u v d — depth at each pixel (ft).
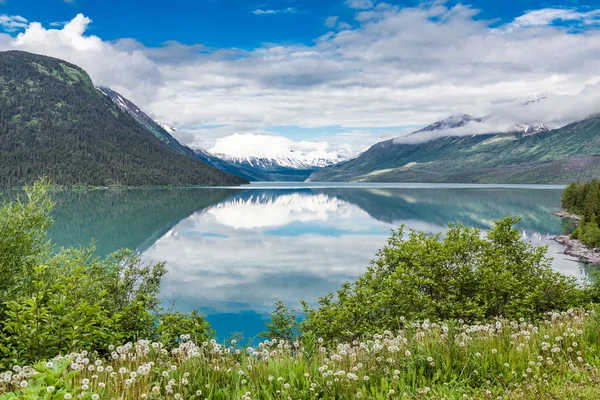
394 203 618.44
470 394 23.15
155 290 69.21
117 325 37.78
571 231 311.68
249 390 23.48
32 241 46.32
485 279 69.56
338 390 23.27
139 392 20.92
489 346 27.63
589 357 26.21
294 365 25.55
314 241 278.46
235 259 215.92
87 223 363.56
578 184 467.93
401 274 69.46
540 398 21.83
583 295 70.44
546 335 28.78
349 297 69.31
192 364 25.30
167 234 310.04
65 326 33.04
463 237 82.99
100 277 61.11
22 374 20.74
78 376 22.30
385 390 22.75
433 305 65.36
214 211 488.02
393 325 63.00
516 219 84.84
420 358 25.96
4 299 39.34
